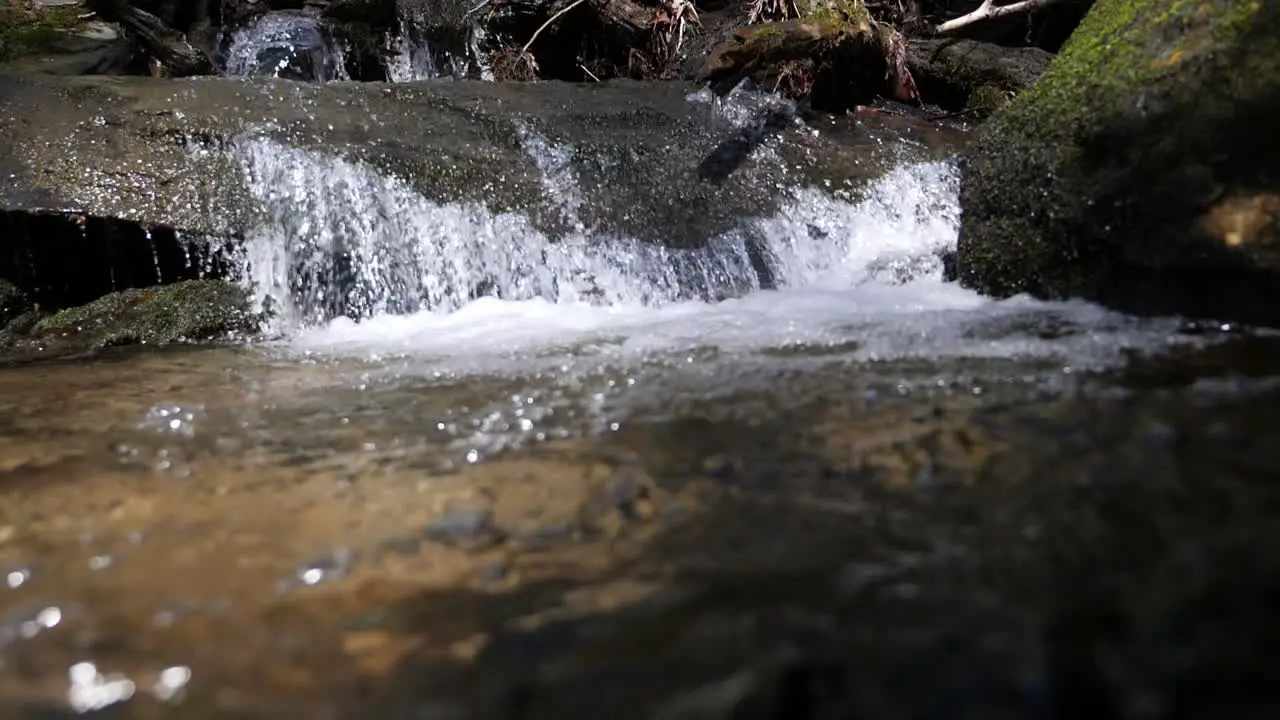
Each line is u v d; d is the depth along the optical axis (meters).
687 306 4.20
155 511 1.85
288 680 1.22
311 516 1.78
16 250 3.99
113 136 4.43
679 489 1.81
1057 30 7.99
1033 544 1.45
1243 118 2.92
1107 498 1.59
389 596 1.44
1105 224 3.35
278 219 4.24
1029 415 2.08
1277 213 2.86
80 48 5.81
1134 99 3.26
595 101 5.51
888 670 1.15
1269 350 2.59
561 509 1.75
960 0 8.06
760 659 1.19
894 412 2.19
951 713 1.06
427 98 5.25
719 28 7.10
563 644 1.27
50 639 1.34
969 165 4.04
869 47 6.05
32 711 1.17
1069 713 1.05
